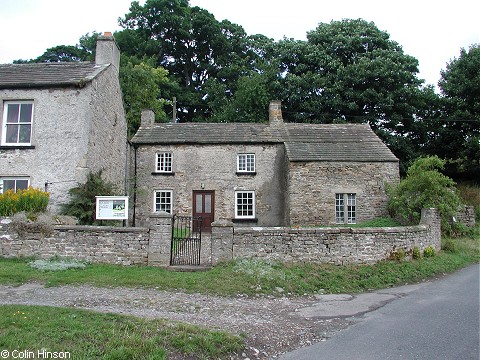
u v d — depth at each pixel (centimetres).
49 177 1499
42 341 562
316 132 2367
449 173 3039
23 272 1005
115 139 1900
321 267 1179
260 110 3294
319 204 2036
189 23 4097
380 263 1259
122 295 878
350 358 614
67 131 1522
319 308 899
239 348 631
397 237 1320
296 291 1029
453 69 3147
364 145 2220
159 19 4138
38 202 1310
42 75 1639
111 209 1266
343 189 2050
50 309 700
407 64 3123
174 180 2219
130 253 1150
